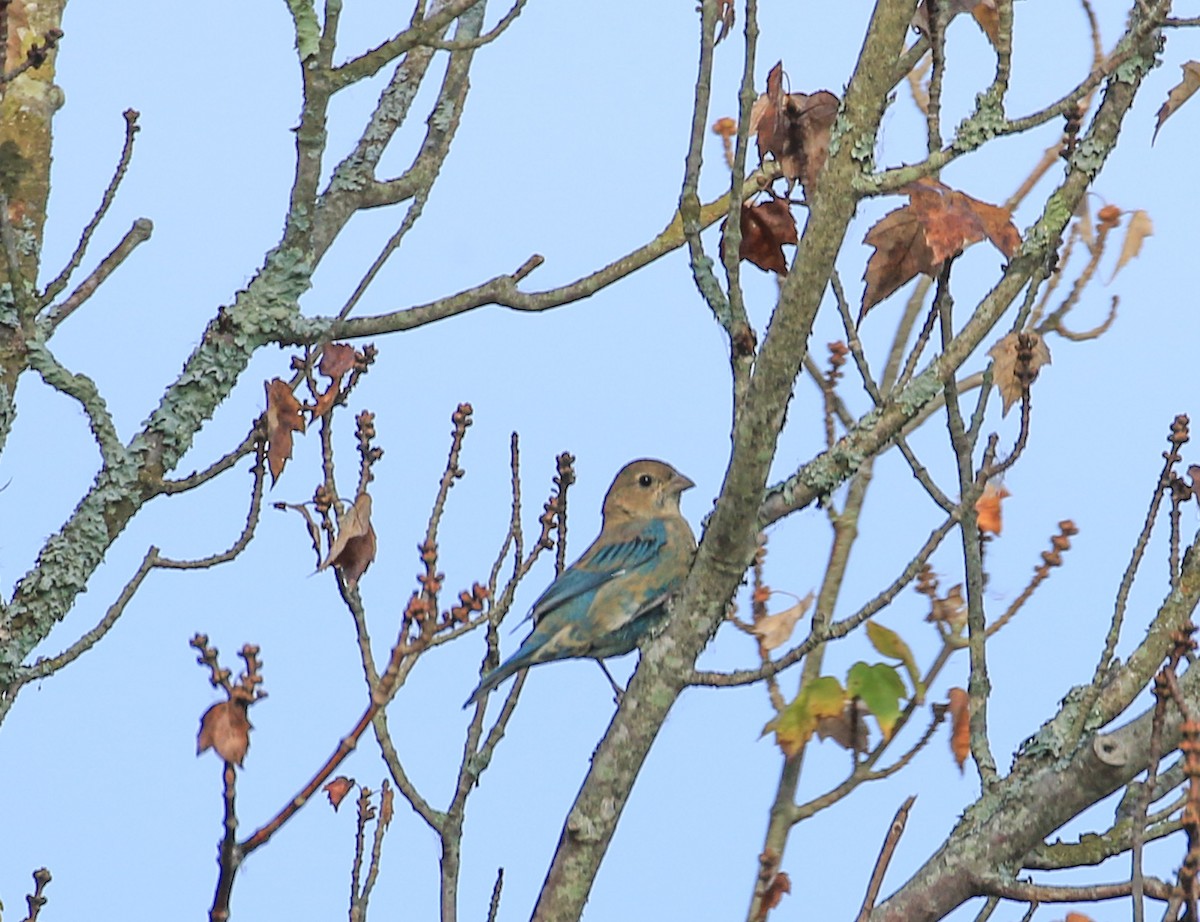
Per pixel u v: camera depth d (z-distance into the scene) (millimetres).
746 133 10109
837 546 11086
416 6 12953
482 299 13773
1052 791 9617
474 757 10508
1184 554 10203
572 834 10094
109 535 12648
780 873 9867
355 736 7188
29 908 10094
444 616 7449
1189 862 7258
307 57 13219
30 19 12984
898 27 9359
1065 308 11008
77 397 12711
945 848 9766
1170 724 9477
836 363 11695
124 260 12797
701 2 10852
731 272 10156
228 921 7062
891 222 10164
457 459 10805
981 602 9977
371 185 14352
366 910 9852
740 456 9703
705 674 9992
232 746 7074
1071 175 10156
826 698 10016
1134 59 10289
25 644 12125
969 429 10008
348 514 9773
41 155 12930
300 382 11750
